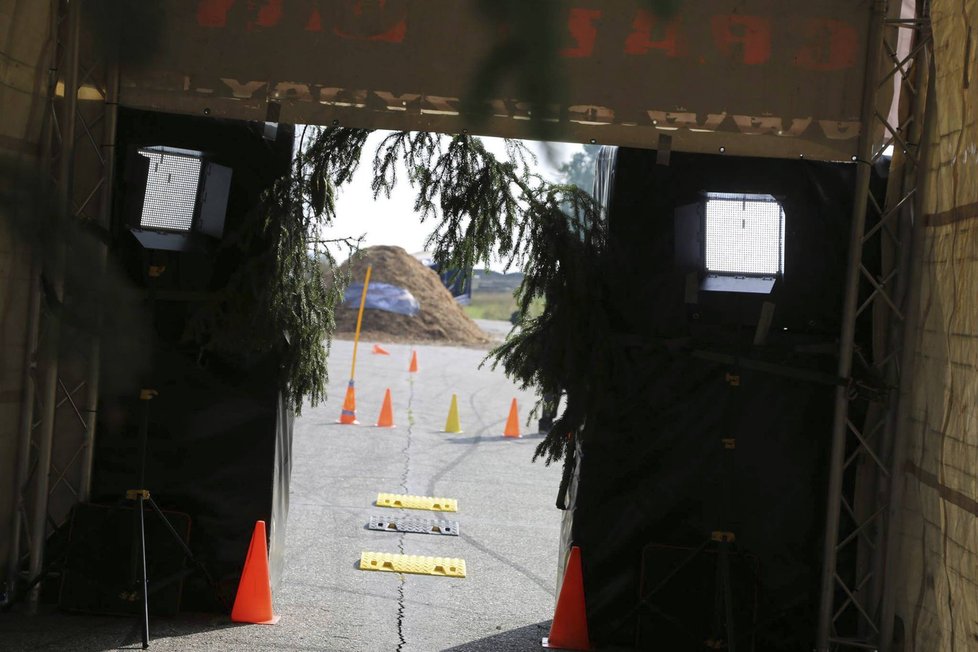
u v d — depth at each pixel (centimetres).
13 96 603
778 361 646
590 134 620
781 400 655
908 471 607
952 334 545
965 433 517
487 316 5038
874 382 616
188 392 673
